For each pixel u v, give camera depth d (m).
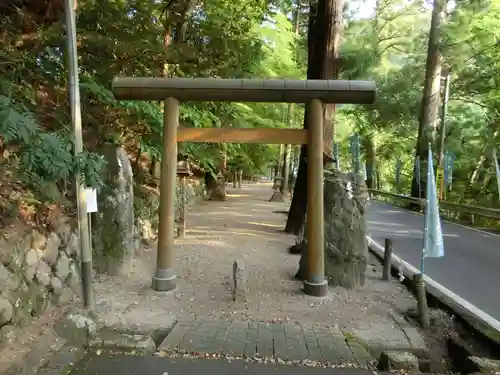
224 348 3.98
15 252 4.11
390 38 21.69
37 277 4.41
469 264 8.06
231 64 9.20
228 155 17.12
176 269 6.70
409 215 16.88
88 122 7.61
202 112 9.86
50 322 4.24
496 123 18.66
